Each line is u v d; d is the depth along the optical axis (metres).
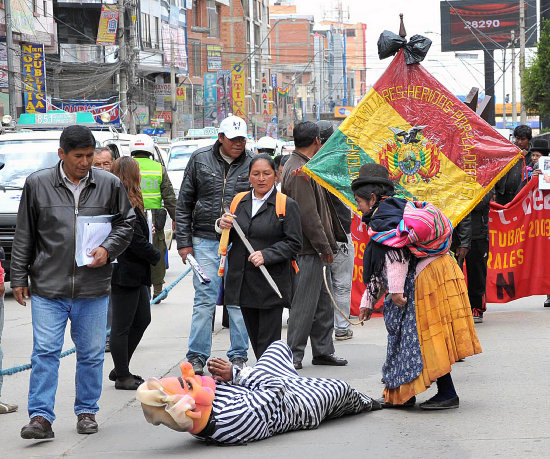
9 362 9.37
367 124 8.35
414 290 6.57
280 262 7.47
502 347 9.02
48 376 6.33
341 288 9.80
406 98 8.37
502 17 73.50
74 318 6.50
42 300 6.37
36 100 39.53
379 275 6.60
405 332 6.61
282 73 127.44
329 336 8.55
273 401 6.03
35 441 6.37
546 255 11.78
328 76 136.88
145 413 5.85
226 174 8.43
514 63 68.31
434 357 6.52
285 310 12.78
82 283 6.40
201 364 8.40
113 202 6.55
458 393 7.22
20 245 6.39
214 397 5.98
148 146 12.32
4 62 37.31
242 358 8.38
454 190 8.40
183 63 63.00
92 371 6.55
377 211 6.59
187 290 14.94
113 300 7.86
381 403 6.83
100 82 47.81
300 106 117.88
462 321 6.60
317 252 8.31
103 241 6.45
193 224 8.50
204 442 6.12
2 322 7.36
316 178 8.17
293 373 6.45
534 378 7.61
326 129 10.70
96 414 7.10
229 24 86.31
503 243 11.73
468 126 8.39
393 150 8.34
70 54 47.78
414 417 6.53
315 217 8.20
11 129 19.06
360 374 8.10
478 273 10.42
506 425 6.20
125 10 51.47
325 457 5.62
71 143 6.24
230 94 68.75
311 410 6.25
